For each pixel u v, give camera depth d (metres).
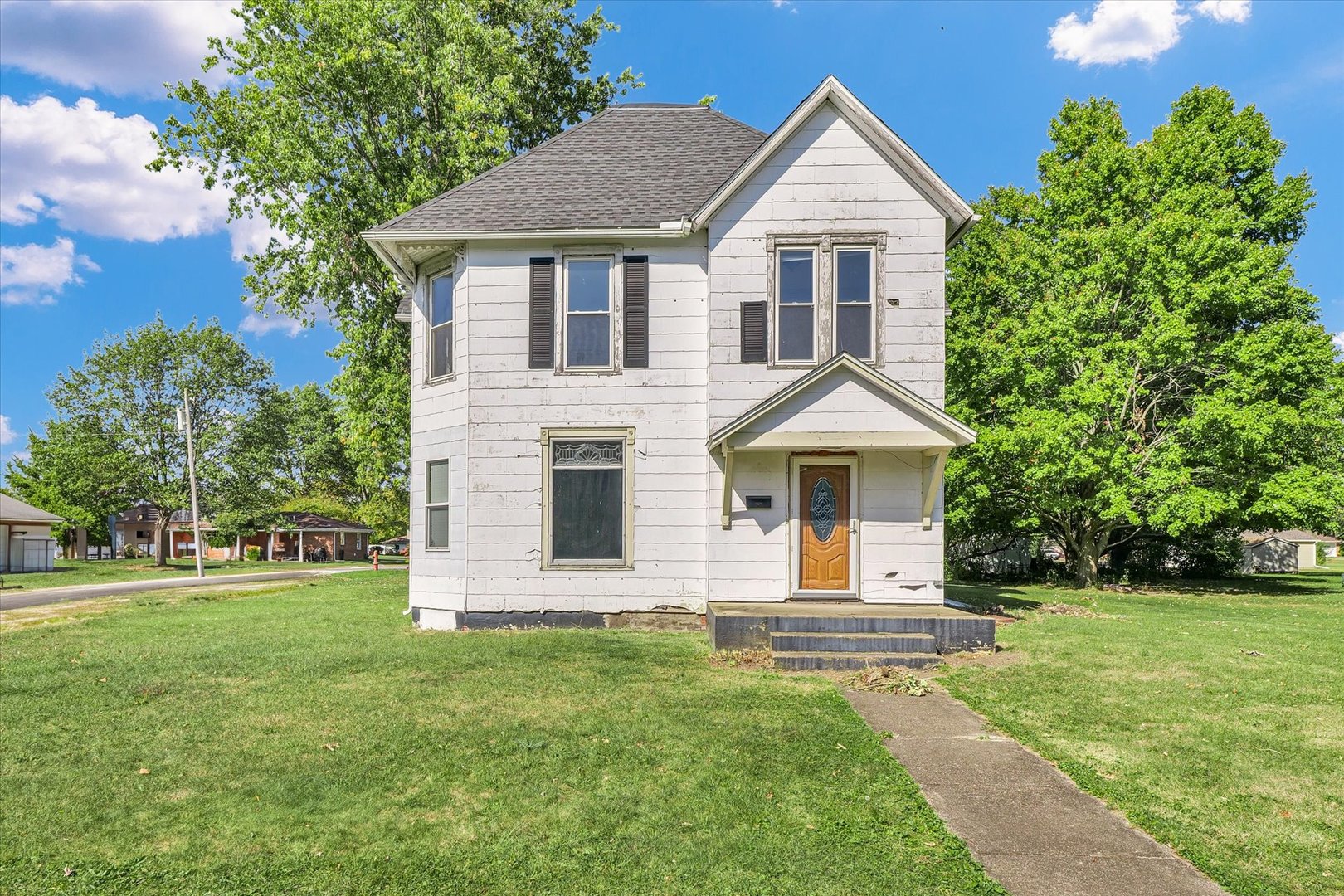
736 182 11.77
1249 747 6.11
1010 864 4.23
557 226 12.20
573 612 12.20
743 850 4.30
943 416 10.52
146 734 6.24
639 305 12.35
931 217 11.73
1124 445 19.50
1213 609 15.66
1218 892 3.95
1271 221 22.73
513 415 12.38
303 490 67.31
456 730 6.33
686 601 12.08
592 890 3.89
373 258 19.66
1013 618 13.24
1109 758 5.87
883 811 4.85
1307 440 19.94
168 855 4.23
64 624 12.96
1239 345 19.41
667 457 12.20
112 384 42.84
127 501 44.22
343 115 19.00
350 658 9.25
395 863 4.14
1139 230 20.50
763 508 11.78
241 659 9.26
